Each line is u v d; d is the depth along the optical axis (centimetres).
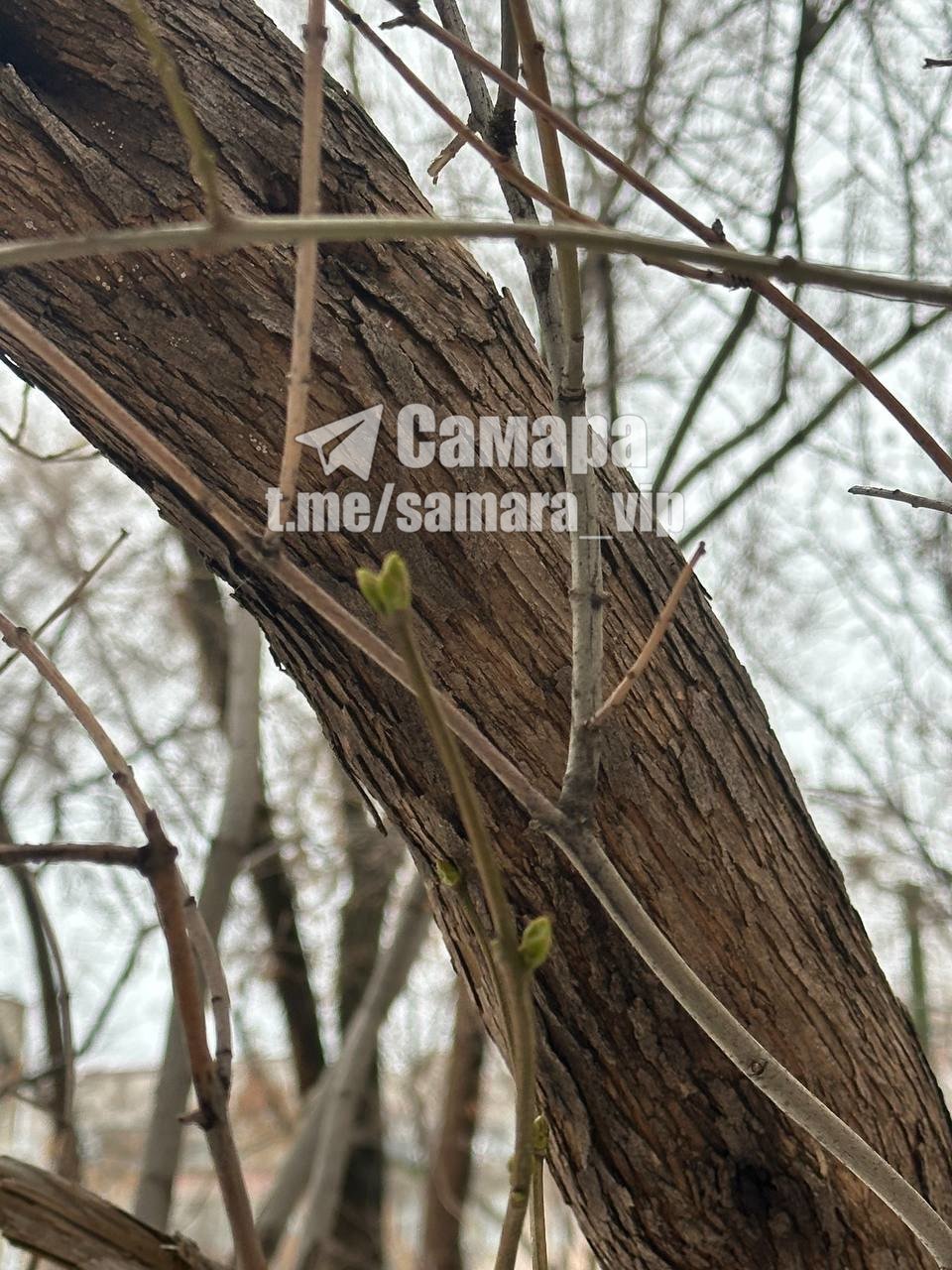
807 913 164
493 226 77
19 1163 82
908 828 581
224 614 586
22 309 150
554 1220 589
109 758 104
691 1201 157
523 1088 75
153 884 83
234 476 150
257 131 152
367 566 151
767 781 166
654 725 157
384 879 596
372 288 153
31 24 149
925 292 85
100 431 158
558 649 154
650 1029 155
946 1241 114
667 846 155
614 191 443
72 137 147
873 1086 163
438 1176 656
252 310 147
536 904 154
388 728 154
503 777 101
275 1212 407
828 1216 156
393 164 161
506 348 160
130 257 147
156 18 152
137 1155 650
